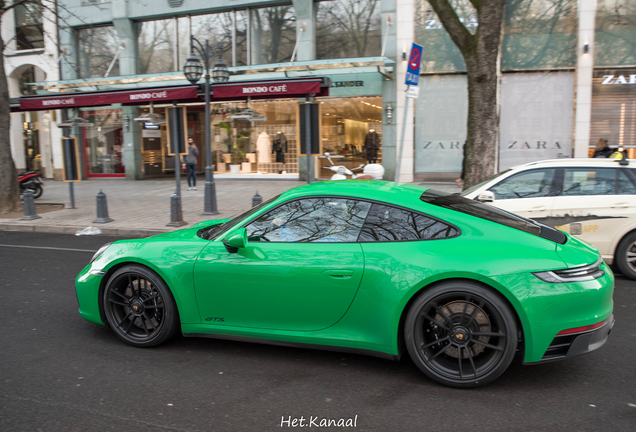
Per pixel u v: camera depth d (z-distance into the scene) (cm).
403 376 340
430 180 1686
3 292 569
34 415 286
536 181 630
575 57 1507
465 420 281
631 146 1503
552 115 1542
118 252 397
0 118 1213
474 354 330
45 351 388
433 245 325
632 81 1478
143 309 391
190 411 291
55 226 1040
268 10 1870
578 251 322
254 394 314
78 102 1246
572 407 296
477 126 898
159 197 1499
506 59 1553
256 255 354
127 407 296
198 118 2175
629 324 452
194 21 1995
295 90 1049
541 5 1514
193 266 367
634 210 593
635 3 1455
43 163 2355
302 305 346
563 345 308
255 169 2023
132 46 2081
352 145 1800
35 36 2208
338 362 364
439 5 909
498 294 307
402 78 1677
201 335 383
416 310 319
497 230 326
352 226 348
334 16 1784
